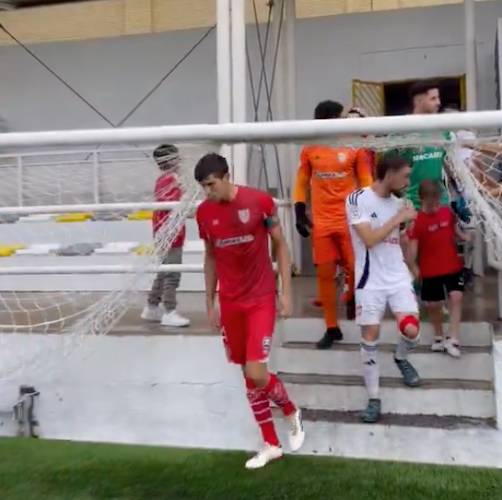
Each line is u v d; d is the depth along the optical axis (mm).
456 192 4680
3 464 4438
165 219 4648
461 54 8797
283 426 4477
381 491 3828
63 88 10219
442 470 4113
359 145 3898
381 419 4387
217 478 4117
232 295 3969
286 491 3871
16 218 7383
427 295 4691
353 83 8719
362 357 4391
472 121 3324
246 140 3650
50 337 4734
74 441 4879
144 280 4902
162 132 3678
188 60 9742
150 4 10109
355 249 4344
